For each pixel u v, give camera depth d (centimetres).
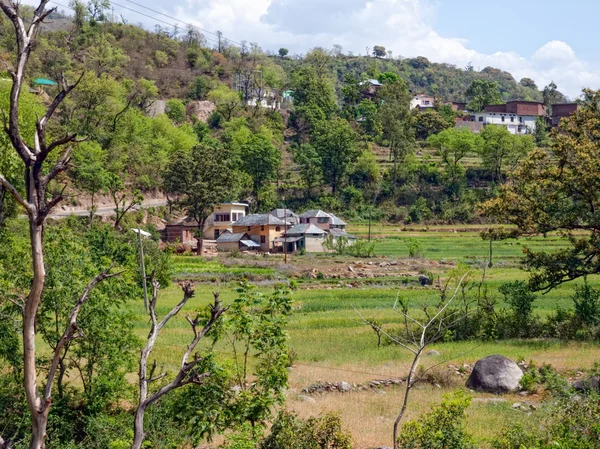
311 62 19675
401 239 10319
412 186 13112
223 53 19288
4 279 2027
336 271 7138
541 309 4453
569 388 2122
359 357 3175
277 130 14912
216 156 9675
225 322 1561
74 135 735
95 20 17150
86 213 8538
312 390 2602
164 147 11288
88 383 2080
